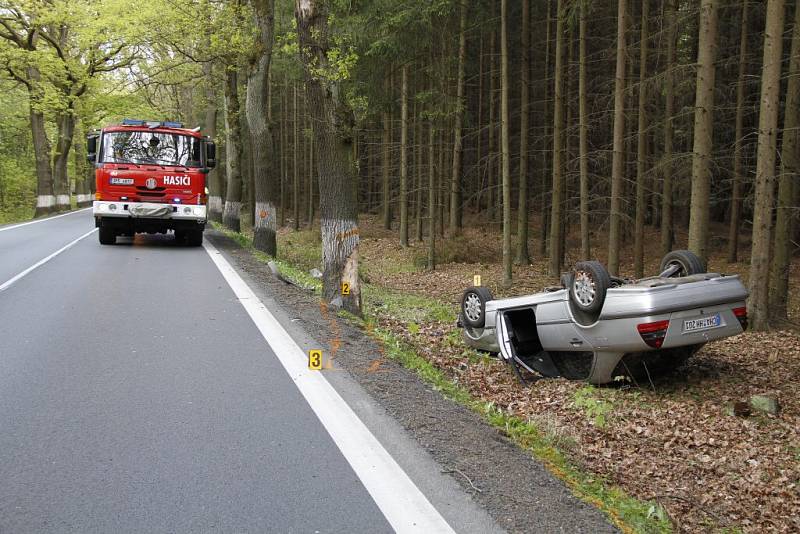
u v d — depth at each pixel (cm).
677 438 622
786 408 690
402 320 1128
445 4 1712
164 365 626
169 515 339
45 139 3434
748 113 1734
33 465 397
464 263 2216
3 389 544
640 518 418
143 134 1623
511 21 2230
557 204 1836
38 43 3425
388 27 1770
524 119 2027
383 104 2180
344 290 988
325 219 1000
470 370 848
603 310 688
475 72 2569
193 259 1494
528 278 1859
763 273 1052
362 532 327
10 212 4356
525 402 723
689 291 665
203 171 1662
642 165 1609
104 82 3447
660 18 1471
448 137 2528
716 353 913
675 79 1348
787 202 1209
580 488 429
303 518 339
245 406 516
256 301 979
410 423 492
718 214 2859
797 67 1218
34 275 1190
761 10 1700
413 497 367
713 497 521
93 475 385
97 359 641
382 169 3125
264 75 1816
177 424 472
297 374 609
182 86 3067
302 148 4322
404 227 2561
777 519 490
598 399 709
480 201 3403
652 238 2509
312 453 426
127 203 1598
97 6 2823
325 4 938
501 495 377
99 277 1178
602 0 1856
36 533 317
